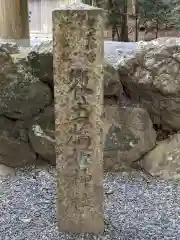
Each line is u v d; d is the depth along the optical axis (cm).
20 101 212
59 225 149
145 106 218
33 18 465
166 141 219
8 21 290
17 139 217
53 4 451
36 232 149
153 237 145
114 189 192
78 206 146
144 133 213
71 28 130
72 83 135
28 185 196
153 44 215
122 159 215
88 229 148
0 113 216
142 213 166
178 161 210
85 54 132
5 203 175
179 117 214
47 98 213
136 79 212
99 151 141
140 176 209
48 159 218
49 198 180
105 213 165
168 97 212
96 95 135
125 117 214
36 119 215
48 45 212
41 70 209
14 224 155
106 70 210
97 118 138
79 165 142
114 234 147
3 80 211
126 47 279
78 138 140
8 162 217
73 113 138
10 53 223
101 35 130
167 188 194
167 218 161
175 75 207
